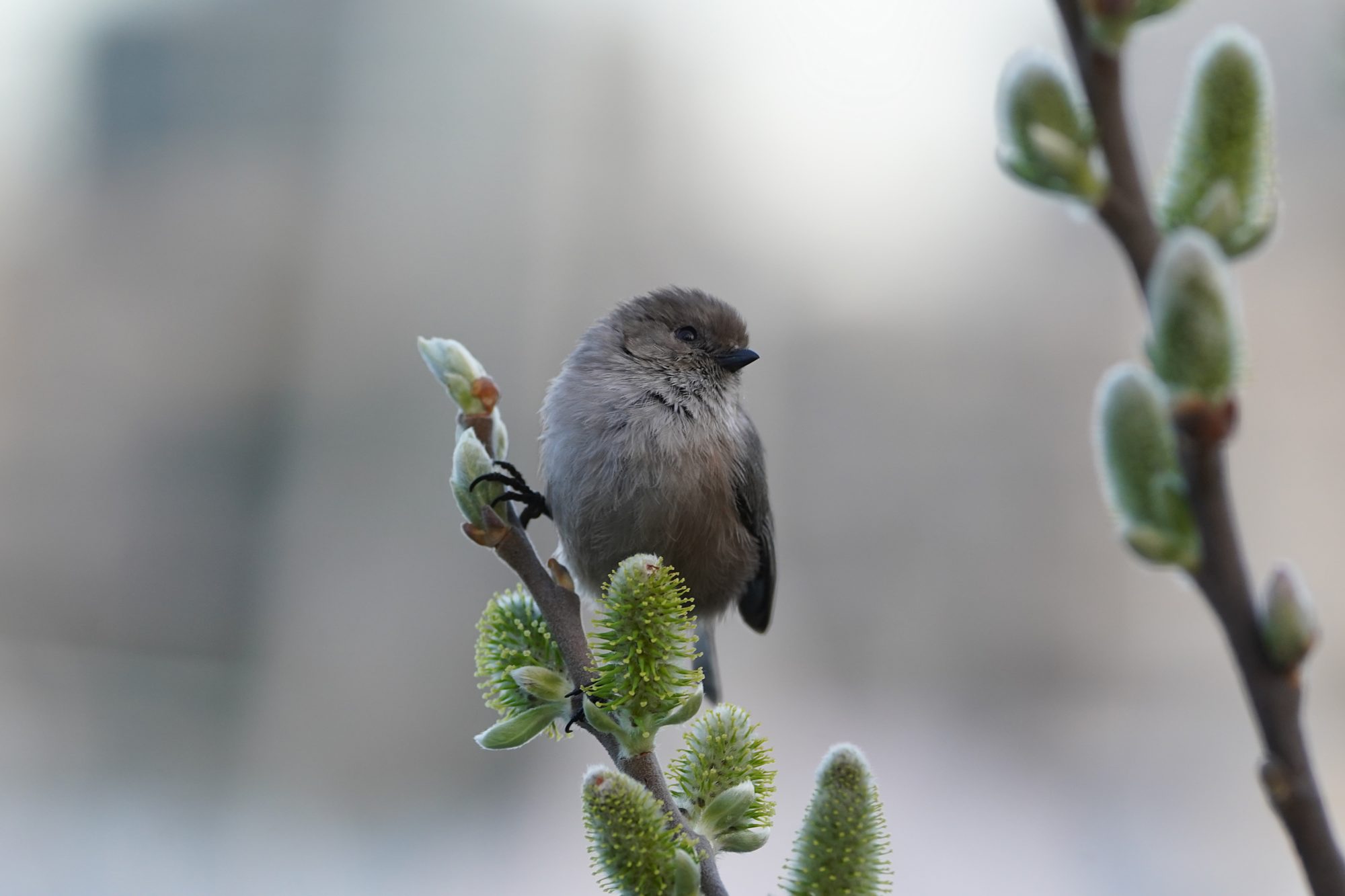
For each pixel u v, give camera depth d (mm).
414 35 14492
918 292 15008
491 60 14523
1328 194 13531
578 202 14523
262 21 14570
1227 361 1678
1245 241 1851
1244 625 1717
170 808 12125
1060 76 1875
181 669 13352
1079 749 13086
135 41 14711
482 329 14234
